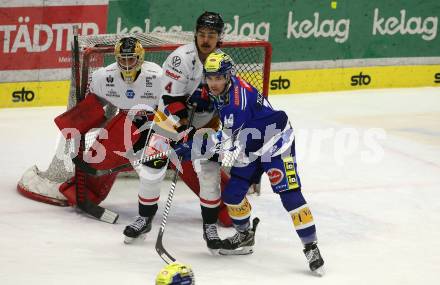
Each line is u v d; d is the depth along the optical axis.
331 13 26.89
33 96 23.38
